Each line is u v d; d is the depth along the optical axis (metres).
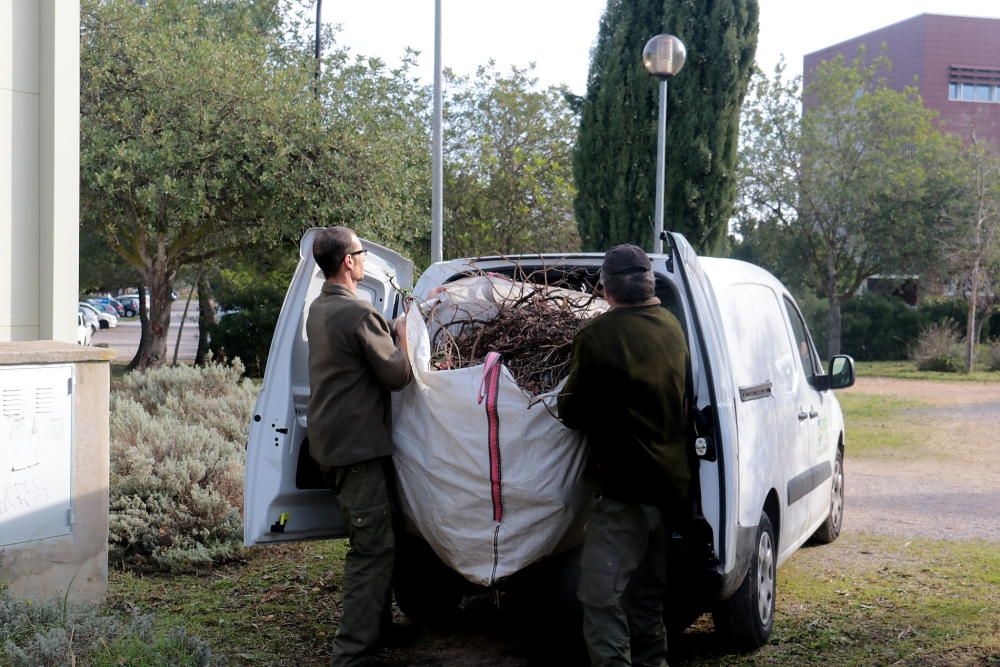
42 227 7.55
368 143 17.05
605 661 3.85
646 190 12.25
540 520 4.10
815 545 7.19
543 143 22.56
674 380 3.98
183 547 6.39
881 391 20.17
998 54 50.38
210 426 8.48
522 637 5.17
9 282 7.41
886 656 4.76
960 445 12.83
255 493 4.46
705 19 12.08
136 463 6.85
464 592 5.28
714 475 4.20
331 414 4.27
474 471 4.08
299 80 16.94
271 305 22.09
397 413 4.43
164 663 3.88
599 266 5.23
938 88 50.00
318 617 5.41
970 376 23.61
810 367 6.40
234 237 18.39
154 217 16.50
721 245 12.48
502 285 5.07
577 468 4.15
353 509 4.32
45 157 7.50
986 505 8.85
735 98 12.29
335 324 4.27
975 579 6.19
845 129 29.11
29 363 4.96
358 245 4.52
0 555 4.88
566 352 4.60
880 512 8.52
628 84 12.29
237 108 16.23
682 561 4.23
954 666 4.61
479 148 22.20
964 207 27.12
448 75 22.59
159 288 18.58
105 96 16.27
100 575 5.29
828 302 31.45
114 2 16.33
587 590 3.93
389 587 4.43
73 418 5.14
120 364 25.38
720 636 4.84
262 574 6.29
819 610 5.54
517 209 22.02
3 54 7.30
